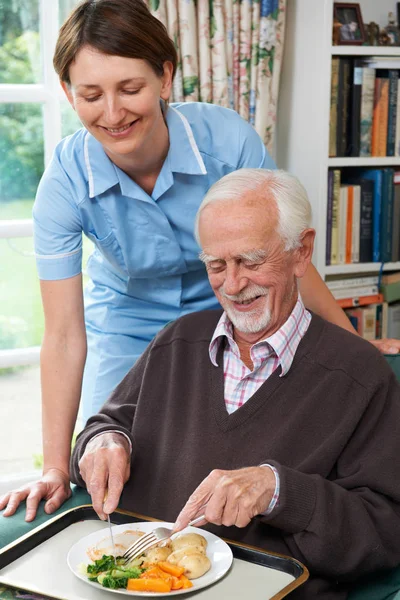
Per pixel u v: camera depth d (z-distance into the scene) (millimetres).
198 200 2039
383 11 3182
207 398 1706
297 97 3074
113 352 2260
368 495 1522
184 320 1835
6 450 3156
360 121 3053
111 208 1998
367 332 3178
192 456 1659
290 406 1629
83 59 1652
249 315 1646
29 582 1384
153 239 2051
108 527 1579
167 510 1674
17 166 3045
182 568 1378
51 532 1548
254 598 1334
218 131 2033
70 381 1986
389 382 1642
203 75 2896
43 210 1987
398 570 1589
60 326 2002
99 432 1750
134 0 1675
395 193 3127
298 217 1616
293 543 1502
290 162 3164
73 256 2016
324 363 1646
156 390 1790
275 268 1616
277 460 1585
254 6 2920
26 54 2977
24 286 3111
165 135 1935
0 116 2975
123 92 1688
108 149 1793
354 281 3141
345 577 1500
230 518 1413
